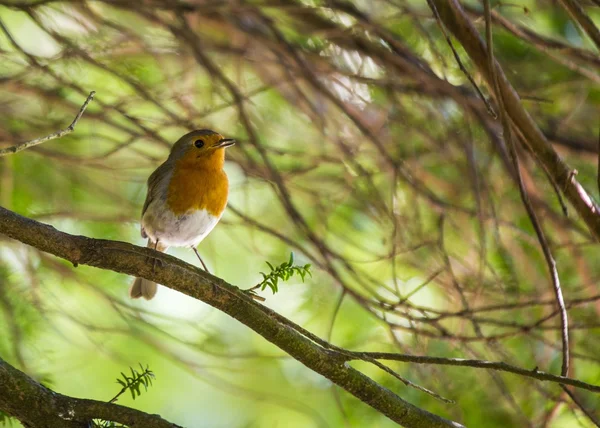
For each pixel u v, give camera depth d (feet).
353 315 39.17
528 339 35.47
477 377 35.04
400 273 38.99
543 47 33.45
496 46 38.42
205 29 41.14
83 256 22.06
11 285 35.58
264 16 35.68
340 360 22.91
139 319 35.68
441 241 33.88
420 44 38.42
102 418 21.08
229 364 42.45
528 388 34.91
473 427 34.65
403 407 23.27
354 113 38.37
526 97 32.48
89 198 40.52
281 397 37.35
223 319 43.60
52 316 38.11
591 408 34.53
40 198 39.42
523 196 24.91
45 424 20.85
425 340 34.86
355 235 40.96
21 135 37.76
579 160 38.55
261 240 42.09
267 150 38.45
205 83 41.29
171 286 22.57
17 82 35.96
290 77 36.37
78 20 36.42
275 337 22.63
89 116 35.47
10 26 42.27
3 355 34.47
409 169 37.09
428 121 38.32
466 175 37.99
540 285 36.88
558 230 37.32
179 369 42.42
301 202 41.83
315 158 37.37
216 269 41.68
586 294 35.81
